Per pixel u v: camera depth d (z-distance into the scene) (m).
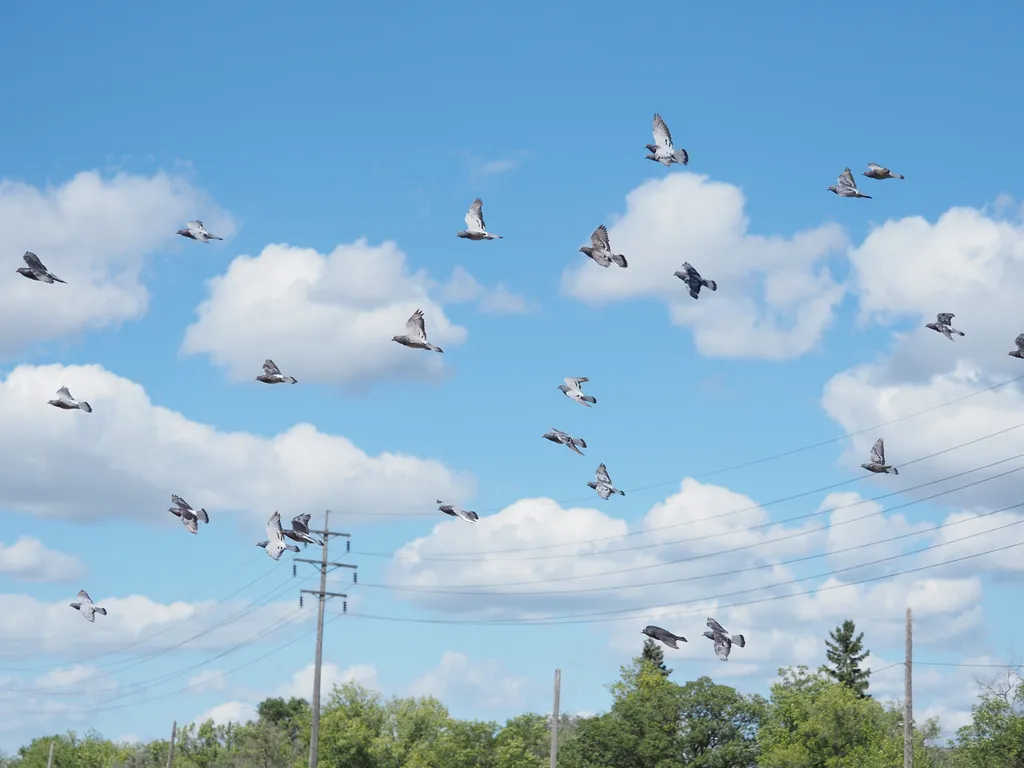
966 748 82.25
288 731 147.25
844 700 90.56
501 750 105.50
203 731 146.88
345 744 104.75
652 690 98.81
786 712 91.38
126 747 155.38
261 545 42.22
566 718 146.62
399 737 108.25
